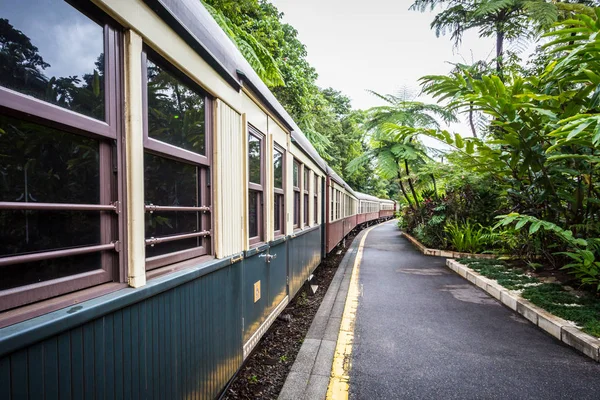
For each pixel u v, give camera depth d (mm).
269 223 3709
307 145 6164
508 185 6895
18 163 1156
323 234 9031
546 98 4770
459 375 3027
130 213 1486
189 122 2070
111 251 1468
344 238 13625
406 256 10164
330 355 3455
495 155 6004
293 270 5027
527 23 9102
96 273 1394
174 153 1866
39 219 1220
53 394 1107
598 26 4195
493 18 9602
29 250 1190
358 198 20406
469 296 5672
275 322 4645
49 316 1122
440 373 3068
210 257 2314
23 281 1154
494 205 9734
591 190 5262
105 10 1365
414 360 3334
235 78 2637
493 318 4566
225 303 2498
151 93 1717
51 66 1206
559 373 3049
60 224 1280
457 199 10406
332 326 4312
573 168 5250
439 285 6465
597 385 2844
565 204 6039
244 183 2879
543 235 6152
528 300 4832
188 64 1964
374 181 39281
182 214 2059
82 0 1295
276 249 4094
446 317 4621
